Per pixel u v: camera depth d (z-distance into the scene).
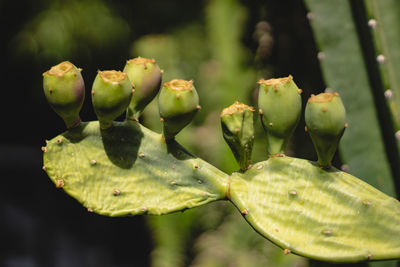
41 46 4.10
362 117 1.57
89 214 4.97
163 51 3.40
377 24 1.54
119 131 1.25
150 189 1.25
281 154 1.24
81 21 4.11
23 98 5.01
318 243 1.21
